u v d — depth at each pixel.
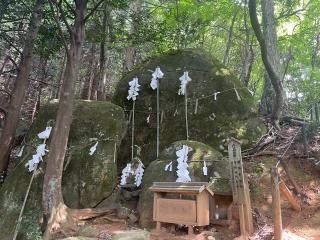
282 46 13.66
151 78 9.39
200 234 5.54
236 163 5.89
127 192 7.50
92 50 14.80
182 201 5.72
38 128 8.15
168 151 7.25
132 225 6.50
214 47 18.80
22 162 7.66
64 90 6.93
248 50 15.29
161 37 11.41
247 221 5.68
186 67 9.31
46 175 6.40
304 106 14.08
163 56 9.88
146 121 8.99
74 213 6.58
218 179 6.32
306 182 7.17
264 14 9.91
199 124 8.49
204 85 8.94
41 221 6.38
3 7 8.80
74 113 8.18
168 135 8.62
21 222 6.31
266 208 6.48
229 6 12.88
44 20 9.75
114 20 12.64
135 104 9.26
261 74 17.39
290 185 7.10
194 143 7.09
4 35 9.66
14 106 8.71
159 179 6.77
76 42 7.22
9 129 8.55
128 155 8.74
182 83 8.85
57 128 6.68
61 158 6.58
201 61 9.40
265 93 10.44
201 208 5.60
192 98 8.84
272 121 9.30
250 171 7.26
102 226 6.43
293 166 7.57
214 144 8.16
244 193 5.73
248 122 8.48
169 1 13.52
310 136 8.25
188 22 12.36
